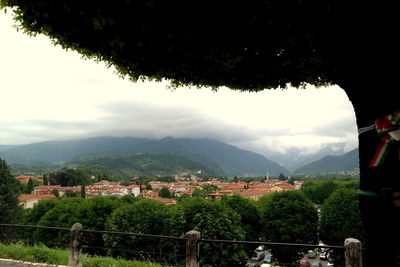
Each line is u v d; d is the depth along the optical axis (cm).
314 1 276
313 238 4072
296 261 3869
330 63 316
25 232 3816
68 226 3756
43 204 4591
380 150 260
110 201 4031
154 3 277
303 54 372
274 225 4031
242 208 4319
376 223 268
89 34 335
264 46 345
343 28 281
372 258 271
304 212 4044
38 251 868
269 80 432
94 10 295
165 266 867
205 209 3145
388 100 260
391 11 250
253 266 3266
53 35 351
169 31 311
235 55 347
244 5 284
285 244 615
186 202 3438
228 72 408
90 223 3750
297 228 3875
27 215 4559
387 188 258
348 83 296
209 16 296
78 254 786
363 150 285
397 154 254
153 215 3322
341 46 289
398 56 254
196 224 3075
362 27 266
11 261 830
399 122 249
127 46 345
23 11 323
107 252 3077
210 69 392
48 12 309
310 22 299
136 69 398
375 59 264
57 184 16888
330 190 9362
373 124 272
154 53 356
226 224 3041
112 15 297
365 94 277
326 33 303
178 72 401
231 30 312
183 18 295
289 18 296
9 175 2981
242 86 441
